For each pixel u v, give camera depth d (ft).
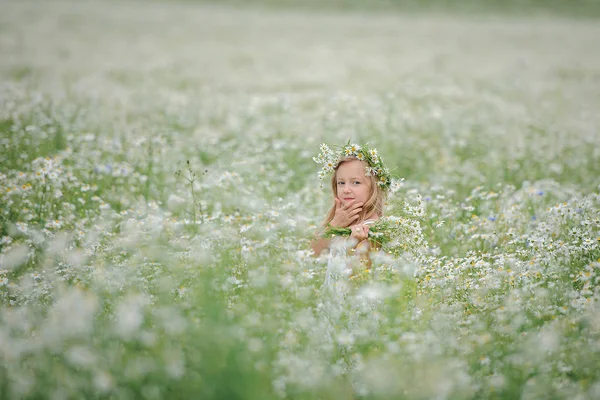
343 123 48.88
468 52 127.54
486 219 27.37
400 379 14.84
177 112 56.49
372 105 54.95
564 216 24.49
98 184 33.45
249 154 41.47
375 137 45.29
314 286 21.17
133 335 16.34
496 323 18.38
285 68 102.37
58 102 52.75
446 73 97.55
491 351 16.93
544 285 20.65
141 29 149.79
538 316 18.35
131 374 14.82
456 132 49.21
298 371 15.42
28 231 25.21
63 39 123.75
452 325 18.24
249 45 133.18
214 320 15.94
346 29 168.96
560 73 98.17
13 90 55.88
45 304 20.26
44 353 15.97
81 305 15.93
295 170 39.27
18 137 40.24
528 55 122.21
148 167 36.22
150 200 31.60
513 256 22.65
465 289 20.88
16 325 17.11
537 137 47.50
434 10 217.15
